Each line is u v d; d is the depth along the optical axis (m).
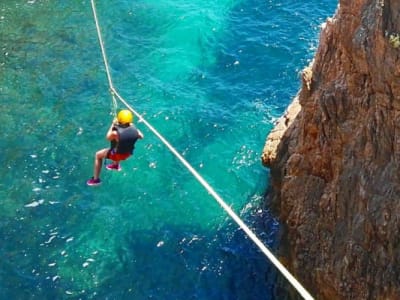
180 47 26.70
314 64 16.61
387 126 12.73
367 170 13.35
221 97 24.14
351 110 14.31
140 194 20.14
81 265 17.89
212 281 17.50
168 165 21.20
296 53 25.98
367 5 13.24
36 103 23.64
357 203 13.76
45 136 22.20
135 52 26.44
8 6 28.78
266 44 26.53
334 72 15.45
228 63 25.75
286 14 28.23
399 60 11.93
